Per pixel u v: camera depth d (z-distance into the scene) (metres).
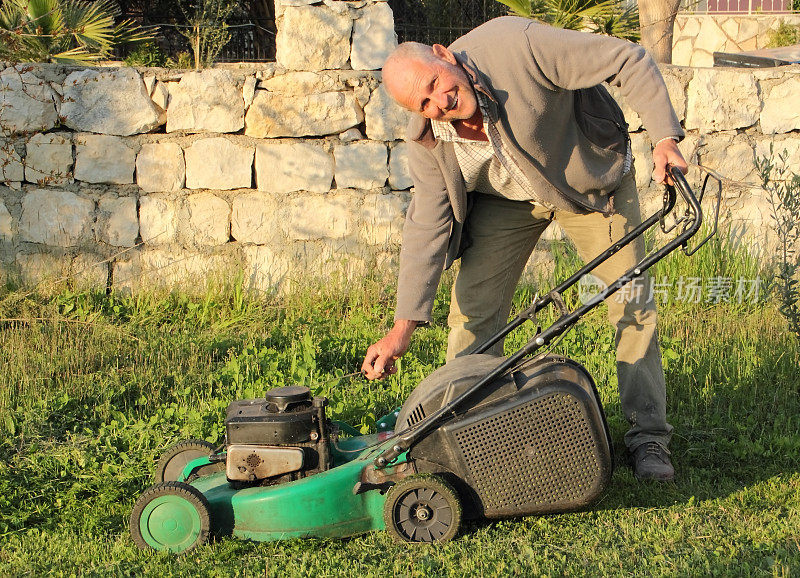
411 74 3.71
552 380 3.81
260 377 5.86
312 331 6.94
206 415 5.22
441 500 3.81
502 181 4.22
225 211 7.64
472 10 12.59
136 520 3.82
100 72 7.40
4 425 5.27
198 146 7.54
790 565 3.46
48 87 7.39
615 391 5.47
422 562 3.61
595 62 3.80
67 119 7.44
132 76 7.41
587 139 4.12
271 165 7.60
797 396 5.61
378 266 7.78
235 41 13.62
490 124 3.86
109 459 4.80
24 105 7.39
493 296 4.65
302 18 7.43
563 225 4.55
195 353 6.51
